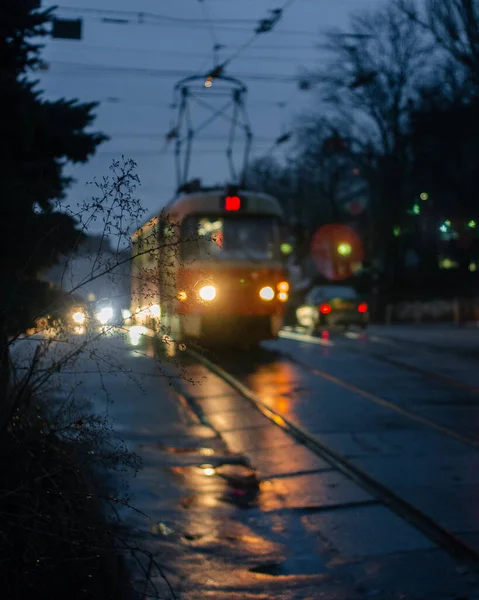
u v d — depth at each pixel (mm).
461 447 9578
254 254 17266
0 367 4887
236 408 12094
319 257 52469
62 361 4703
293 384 14461
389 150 39438
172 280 4520
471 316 39375
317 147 42594
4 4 7469
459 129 30656
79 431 4656
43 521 4285
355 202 53156
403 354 19812
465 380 15055
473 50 25203
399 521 6840
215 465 8672
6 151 7562
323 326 32812
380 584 5488
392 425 10867
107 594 4777
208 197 17453
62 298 4750
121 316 4555
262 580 5527
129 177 4387
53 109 8305
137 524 6469
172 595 4832
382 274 46438
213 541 6266
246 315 16859
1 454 4469
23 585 4121
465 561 5906
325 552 6105
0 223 6754
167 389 13281
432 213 26219
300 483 8055
